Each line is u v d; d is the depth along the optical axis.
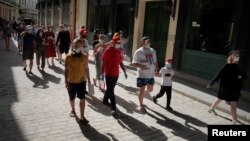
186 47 11.58
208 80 10.23
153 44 13.67
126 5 15.69
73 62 6.01
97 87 9.32
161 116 7.09
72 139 5.44
